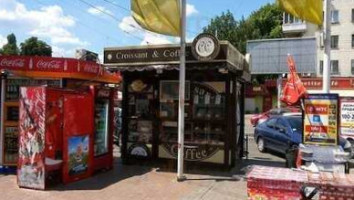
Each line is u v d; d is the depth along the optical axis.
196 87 11.34
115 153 14.57
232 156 11.41
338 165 8.97
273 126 15.04
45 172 8.84
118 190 8.95
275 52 36.91
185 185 9.49
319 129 9.48
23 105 9.01
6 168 10.47
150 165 11.73
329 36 9.94
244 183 9.73
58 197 8.33
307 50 35.88
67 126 9.35
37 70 10.32
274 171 7.29
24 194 8.49
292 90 9.64
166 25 9.82
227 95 11.02
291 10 9.51
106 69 11.38
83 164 9.91
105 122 11.09
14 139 10.45
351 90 33.09
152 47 10.98
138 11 9.85
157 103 11.72
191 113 11.35
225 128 11.05
